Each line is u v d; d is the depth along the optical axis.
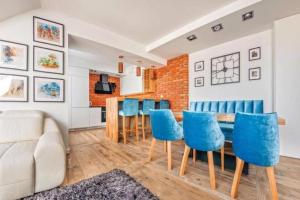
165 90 5.19
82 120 5.84
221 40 3.55
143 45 4.28
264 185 1.69
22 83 2.42
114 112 3.84
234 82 3.51
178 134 2.09
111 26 3.26
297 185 1.68
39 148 1.54
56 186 1.60
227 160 2.14
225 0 2.42
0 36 2.27
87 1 2.49
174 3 2.51
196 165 2.22
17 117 2.11
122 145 3.36
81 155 2.68
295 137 2.58
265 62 3.08
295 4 2.24
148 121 4.54
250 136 1.33
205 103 3.67
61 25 2.81
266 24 2.85
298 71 2.58
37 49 2.56
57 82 2.75
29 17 2.50
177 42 3.68
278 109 2.74
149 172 2.00
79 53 4.64
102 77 7.05
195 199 1.45
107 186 1.61
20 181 1.41
